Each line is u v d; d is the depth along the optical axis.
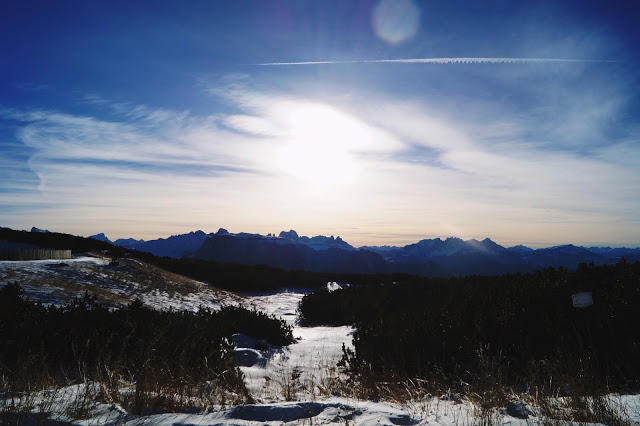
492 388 4.57
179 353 6.66
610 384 4.85
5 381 4.86
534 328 6.50
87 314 7.97
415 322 7.93
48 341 6.74
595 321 6.05
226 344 7.63
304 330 15.22
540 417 3.56
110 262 27.77
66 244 37.03
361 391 5.47
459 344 6.62
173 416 3.66
